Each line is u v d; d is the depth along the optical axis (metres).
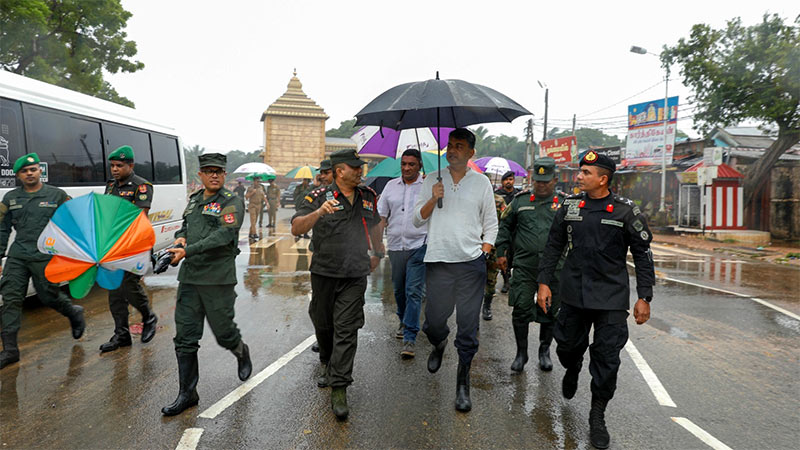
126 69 21.78
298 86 47.78
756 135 25.72
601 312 3.35
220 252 3.71
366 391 4.02
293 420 3.49
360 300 3.66
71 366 4.43
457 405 3.69
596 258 3.34
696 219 19.27
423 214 3.78
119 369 4.36
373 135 6.48
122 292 4.85
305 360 4.68
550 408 3.78
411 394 3.98
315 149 47.22
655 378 4.40
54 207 4.63
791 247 15.71
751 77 17.20
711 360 4.89
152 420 3.46
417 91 3.66
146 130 8.62
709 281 9.31
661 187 23.62
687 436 3.37
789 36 16.80
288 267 9.84
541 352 4.61
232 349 3.98
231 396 3.86
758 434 3.41
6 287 4.46
